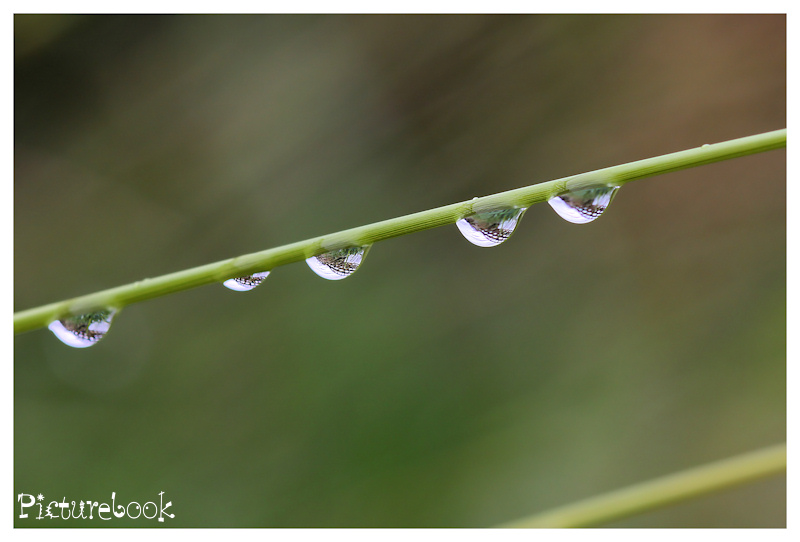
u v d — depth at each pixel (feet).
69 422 0.59
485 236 0.40
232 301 0.62
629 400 0.61
